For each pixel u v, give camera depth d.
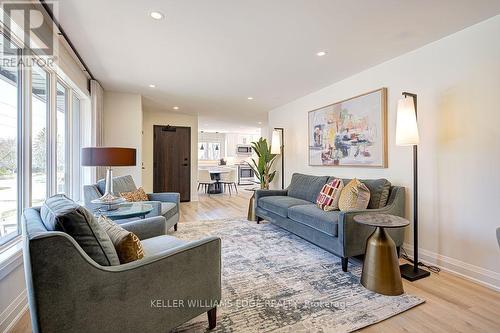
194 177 6.62
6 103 1.76
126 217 2.24
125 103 4.41
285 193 4.16
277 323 1.57
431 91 2.51
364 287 2.02
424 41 2.48
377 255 1.98
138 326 1.15
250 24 2.18
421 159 2.59
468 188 2.23
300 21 2.13
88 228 1.10
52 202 1.33
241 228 3.76
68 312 0.97
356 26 2.21
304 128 4.59
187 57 2.88
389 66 2.94
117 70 3.28
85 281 1.00
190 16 2.05
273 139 4.99
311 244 3.05
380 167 3.02
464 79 2.25
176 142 6.45
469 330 1.53
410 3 1.88
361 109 3.28
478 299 1.88
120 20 2.11
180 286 1.30
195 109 5.89
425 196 2.56
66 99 3.01
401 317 1.65
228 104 5.31
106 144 4.31
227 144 11.34
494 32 2.06
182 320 1.32
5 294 1.49
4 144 1.73
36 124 2.27
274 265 2.44
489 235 2.10
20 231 1.87
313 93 4.33
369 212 2.41
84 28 2.23
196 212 5.02
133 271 1.13
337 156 3.70
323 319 1.61
